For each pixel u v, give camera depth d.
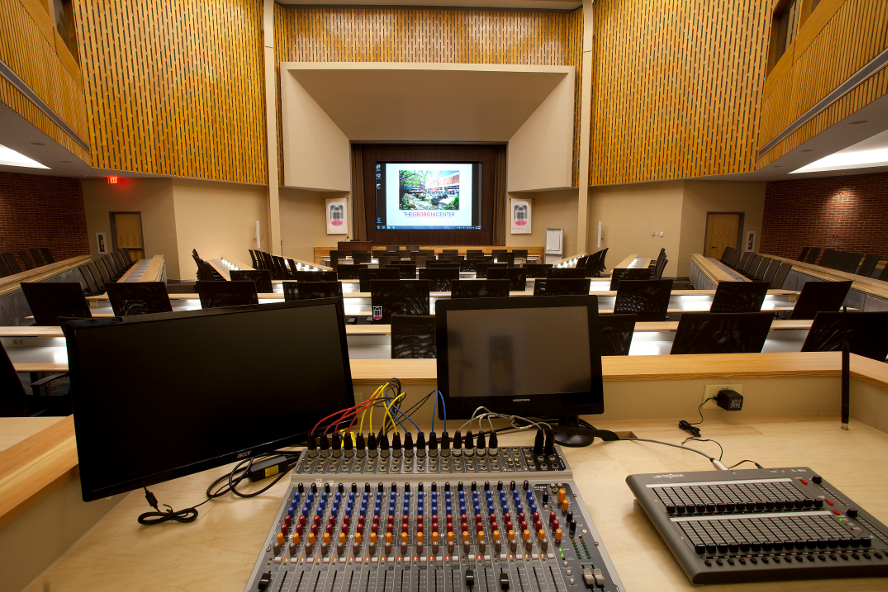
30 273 5.24
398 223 12.95
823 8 5.18
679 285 9.50
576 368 1.31
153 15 8.30
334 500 0.96
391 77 10.45
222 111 9.56
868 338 2.43
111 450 0.89
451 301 1.30
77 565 0.87
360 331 2.72
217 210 10.12
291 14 10.42
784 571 0.81
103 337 0.90
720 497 0.96
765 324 2.04
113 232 9.77
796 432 1.39
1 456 0.98
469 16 10.56
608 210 11.24
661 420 1.47
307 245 12.23
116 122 7.97
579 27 10.60
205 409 1.00
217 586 0.82
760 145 8.05
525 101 11.23
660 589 0.81
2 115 4.53
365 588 0.78
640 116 9.86
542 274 6.31
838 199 9.85
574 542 0.88
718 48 8.51
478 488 1.02
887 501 1.05
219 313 1.03
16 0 4.58
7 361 1.84
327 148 11.53
